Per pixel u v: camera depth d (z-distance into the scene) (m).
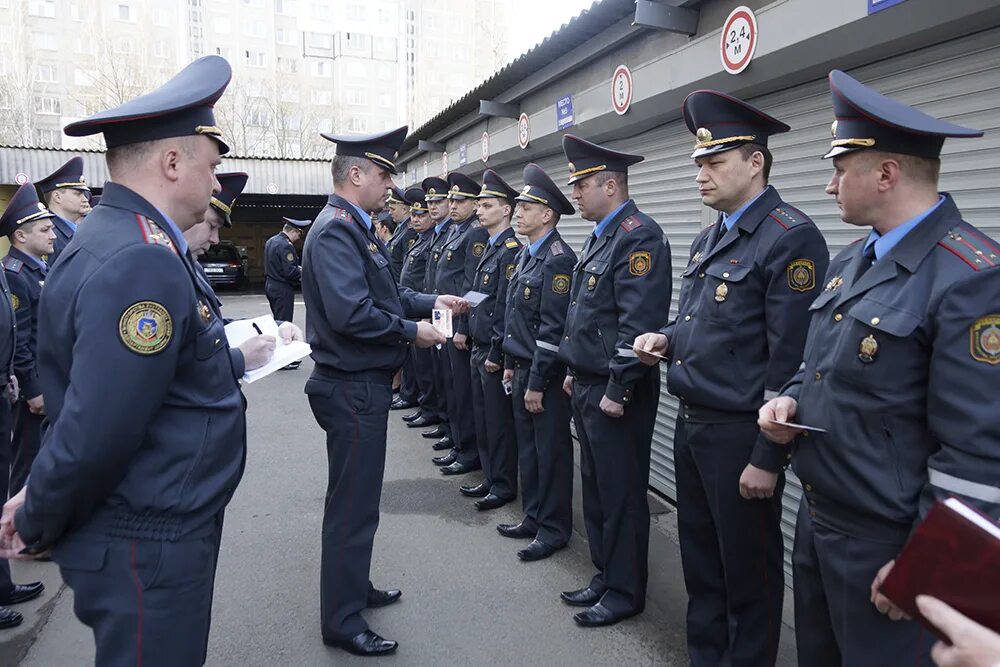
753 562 2.32
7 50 30.25
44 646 2.79
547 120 5.34
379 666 2.64
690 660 2.62
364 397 2.69
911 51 2.59
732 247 2.28
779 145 3.25
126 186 1.58
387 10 52.84
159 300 1.45
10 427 3.16
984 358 1.37
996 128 2.33
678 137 4.10
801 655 1.90
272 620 2.97
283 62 49.94
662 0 3.40
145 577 1.53
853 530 1.62
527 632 2.87
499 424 4.21
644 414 2.88
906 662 1.54
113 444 1.39
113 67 32.44
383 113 53.91
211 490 1.62
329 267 2.58
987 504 1.35
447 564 3.49
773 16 2.89
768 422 1.75
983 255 1.44
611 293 2.85
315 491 4.51
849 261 1.77
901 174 1.57
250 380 1.92
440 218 5.84
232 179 2.97
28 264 3.59
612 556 2.93
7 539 1.50
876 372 1.54
